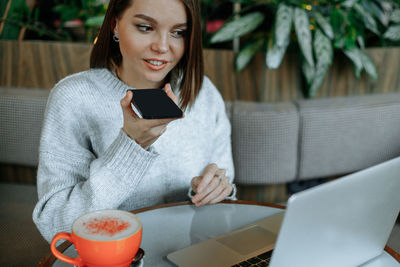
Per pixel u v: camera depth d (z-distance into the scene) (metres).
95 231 0.55
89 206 0.79
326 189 0.50
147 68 0.90
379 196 0.59
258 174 1.60
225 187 0.96
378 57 1.76
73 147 0.95
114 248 0.53
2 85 1.79
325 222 0.53
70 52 1.71
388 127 1.68
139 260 0.63
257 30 1.75
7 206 1.56
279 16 1.54
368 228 0.61
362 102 1.66
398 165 0.59
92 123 0.99
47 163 0.92
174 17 0.84
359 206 0.56
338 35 1.66
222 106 1.21
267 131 1.55
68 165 0.93
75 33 2.12
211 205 0.92
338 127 1.62
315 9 1.70
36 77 1.76
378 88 1.81
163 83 1.07
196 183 0.97
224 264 0.67
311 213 0.50
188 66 0.99
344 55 1.72
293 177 1.65
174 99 0.74
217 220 0.84
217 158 1.16
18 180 1.80
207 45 1.97
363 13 1.66
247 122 1.55
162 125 0.73
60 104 0.95
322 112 1.59
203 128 1.12
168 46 0.88
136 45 0.87
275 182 1.62
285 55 1.66
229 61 1.66
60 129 0.94
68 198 0.88
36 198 1.64
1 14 1.92
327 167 1.66
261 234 0.78
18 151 1.66
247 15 1.64
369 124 1.65
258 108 1.59
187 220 0.84
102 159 0.81
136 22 0.85
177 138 1.06
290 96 1.71
